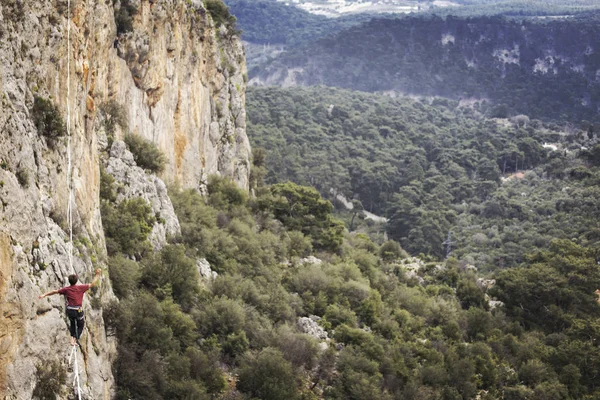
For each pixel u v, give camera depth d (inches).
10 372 831.1
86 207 1239.5
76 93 1221.7
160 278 1688.0
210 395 1555.1
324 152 7199.8
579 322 2829.7
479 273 4200.3
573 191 5349.4
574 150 6968.5
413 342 2287.2
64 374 952.9
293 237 2691.9
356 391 1830.7
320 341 2027.6
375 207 6688.0
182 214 2102.6
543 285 3016.7
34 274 919.7
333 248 2869.1
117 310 1338.6
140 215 1733.5
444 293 2952.8
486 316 2723.9
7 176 879.7
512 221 5251.0
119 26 1841.8
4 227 850.1
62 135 1095.6
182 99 2338.8
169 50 2187.5
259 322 1910.7
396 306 2559.1
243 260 2204.7
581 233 4562.0
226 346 1752.0
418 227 5349.4
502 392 2268.7
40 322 908.0
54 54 1113.4
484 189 6378.0
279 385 1669.5
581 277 3115.2
